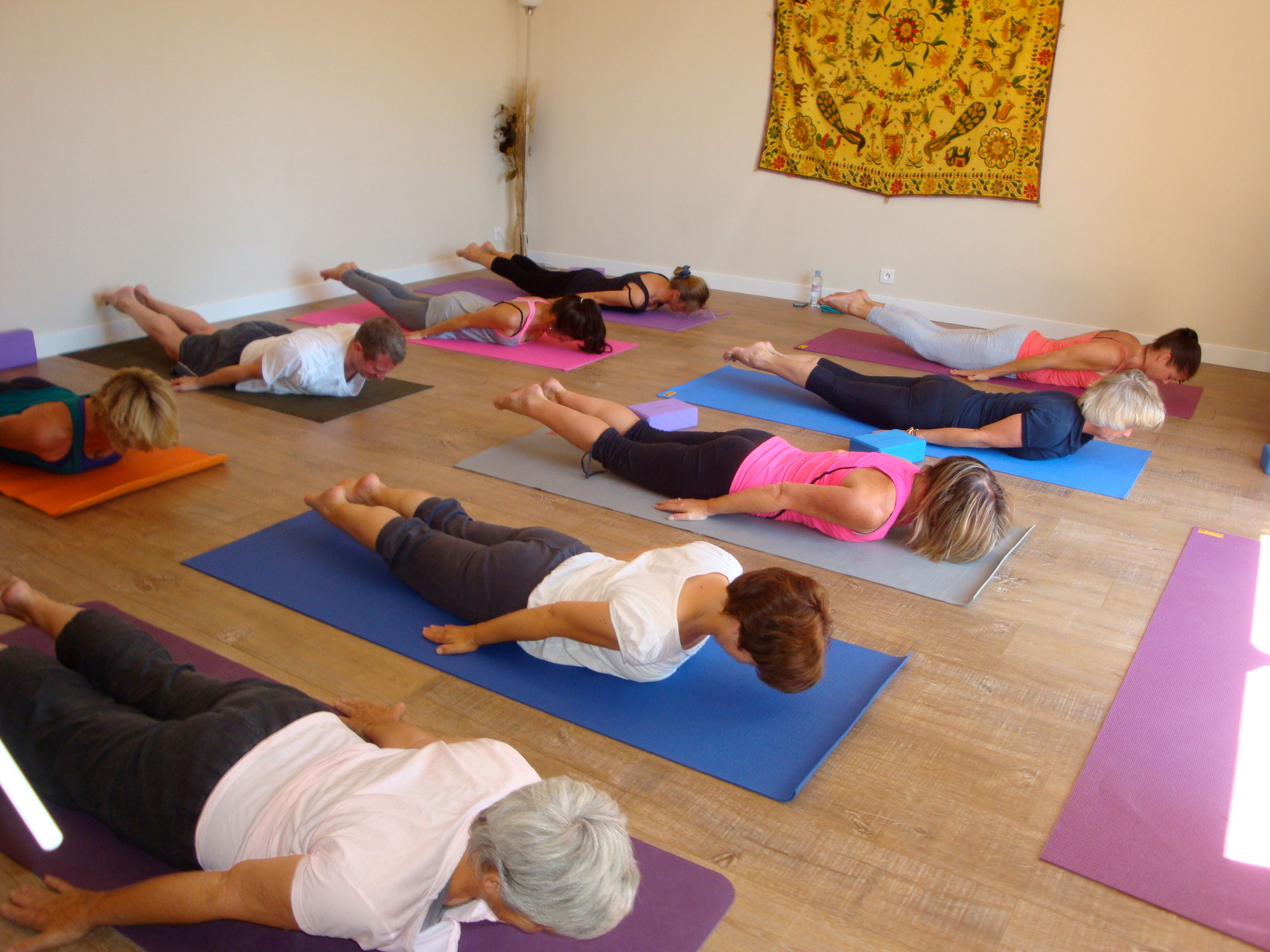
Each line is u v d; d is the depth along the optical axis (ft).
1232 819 6.13
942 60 18.71
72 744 5.13
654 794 6.12
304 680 7.07
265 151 18.13
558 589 7.09
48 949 4.89
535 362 16.07
